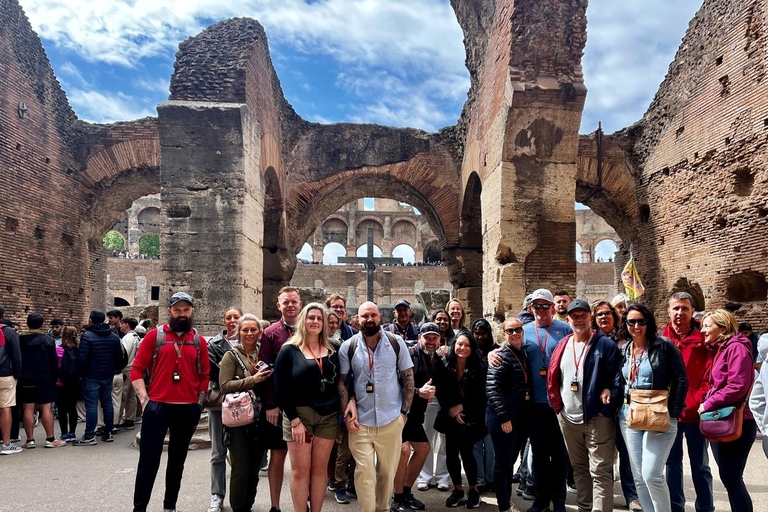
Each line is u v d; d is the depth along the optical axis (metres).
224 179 10.95
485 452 5.93
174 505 4.87
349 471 5.69
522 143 11.20
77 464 6.81
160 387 4.80
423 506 5.28
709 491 4.66
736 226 12.40
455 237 16.31
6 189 13.04
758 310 11.82
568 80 11.26
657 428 4.18
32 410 7.83
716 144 13.02
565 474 4.98
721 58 12.95
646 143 15.86
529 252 11.09
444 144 16.67
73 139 15.66
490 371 5.07
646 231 15.87
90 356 8.06
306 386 4.48
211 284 10.69
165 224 10.80
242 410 4.71
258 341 5.26
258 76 12.63
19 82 13.53
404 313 6.45
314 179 16.30
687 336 4.95
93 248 16.94
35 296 13.99
